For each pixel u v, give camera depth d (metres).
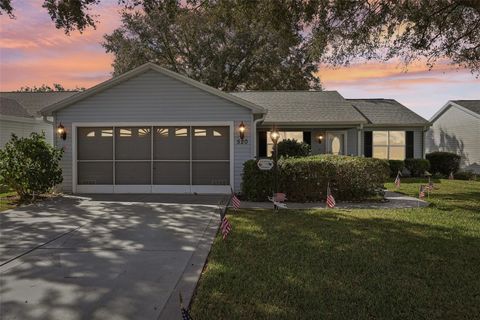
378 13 11.55
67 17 10.95
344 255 5.67
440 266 5.20
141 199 11.41
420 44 12.45
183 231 7.27
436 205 10.35
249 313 3.80
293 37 11.73
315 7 10.74
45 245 6.31
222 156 12.92
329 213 9.15
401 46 12.58
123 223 7.98
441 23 12.20
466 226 7.67
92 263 5.39
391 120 19.75
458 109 25.03
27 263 5.39
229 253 5.79
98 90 12.73
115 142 13.00
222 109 12.74
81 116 12.91
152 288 4.46
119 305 4.01
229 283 4.58
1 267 5.22
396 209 9.80
